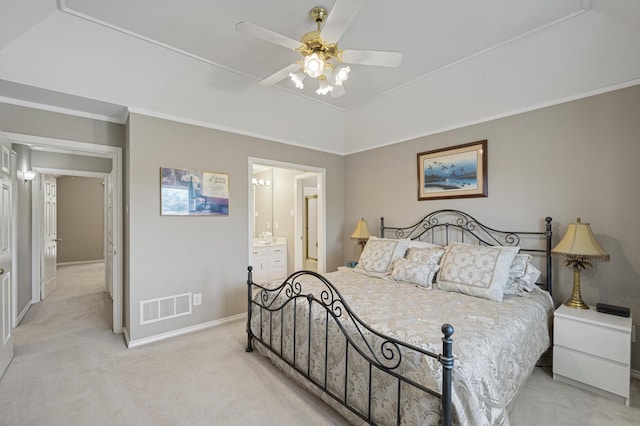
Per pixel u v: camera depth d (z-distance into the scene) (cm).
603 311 211
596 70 227
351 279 288
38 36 213
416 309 194
